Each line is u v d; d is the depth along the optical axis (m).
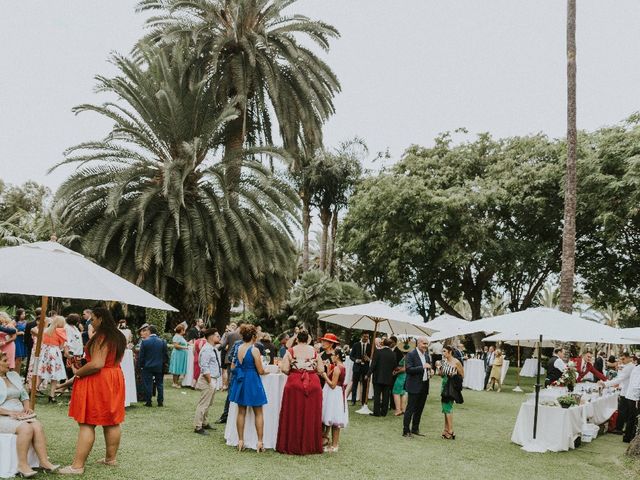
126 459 6.70
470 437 10.18
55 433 7.78
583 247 27.36
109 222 18.03
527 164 27.19
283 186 19.77
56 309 26.12
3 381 5.83
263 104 22.06
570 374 11.84
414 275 29.66
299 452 7.68
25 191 44.53
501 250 26.80
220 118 18.73
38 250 6.07
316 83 22.36
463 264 26.17
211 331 8.81
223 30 21.88
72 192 17.97
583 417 10.64
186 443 7.80
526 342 21.36
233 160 19.28
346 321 14.14
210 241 18.66
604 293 26.84
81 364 10.54
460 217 25.91
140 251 17.73
